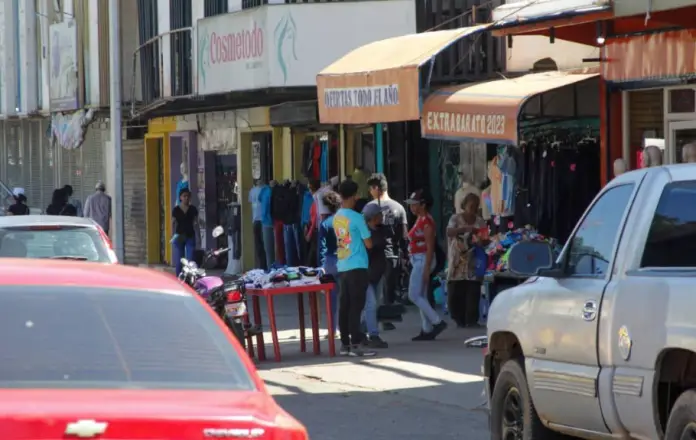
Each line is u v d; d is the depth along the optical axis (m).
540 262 11.98
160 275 8.45
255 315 22.86
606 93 24.06
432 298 26.52
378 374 20.41
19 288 7.75
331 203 23.33
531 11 23.16
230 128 41.56
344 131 35.19
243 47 32.50
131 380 7.29
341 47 31.03
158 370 7.41
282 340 25.25
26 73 57.03
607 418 10.84
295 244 36.78
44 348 7.35
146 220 48.19
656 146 22.59
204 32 34.28
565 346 11.50
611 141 24.14
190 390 7.32
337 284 23.19
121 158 37.19
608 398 10.77
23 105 57.66
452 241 25.22
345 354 22.45
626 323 10.52
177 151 46.38
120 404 6.86
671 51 21.34
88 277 8.03
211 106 38.41
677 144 23.12
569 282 11.68
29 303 7.63
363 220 22.27
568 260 11.91
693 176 10.77
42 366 7.24
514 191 27.05
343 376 20.33
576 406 11.32
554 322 11.72
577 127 26.58
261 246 37.91
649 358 10.16
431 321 23.98
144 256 48.78
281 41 31.25
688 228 10.65
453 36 25.02
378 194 24.56
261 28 31.66
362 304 22.34
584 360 11.20
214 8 40.22
